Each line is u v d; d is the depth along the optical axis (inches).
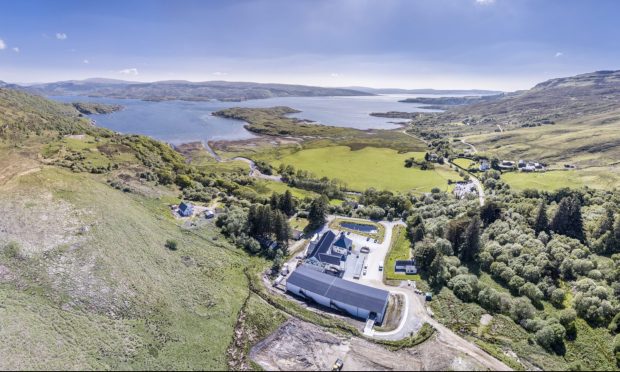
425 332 2469.2
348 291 2876.5
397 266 3388.3
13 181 3230.8
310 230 4266.7
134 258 2859.3
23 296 2252.7
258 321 2559.1
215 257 3385.8
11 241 2598.4
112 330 2171.5
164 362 2038.6
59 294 2329.0
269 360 2212.1
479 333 2471.7
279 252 3563.0
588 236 3476.9
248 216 4001.0
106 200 3538.4
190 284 2827.3
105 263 2662.4
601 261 3100.4
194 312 2519.7
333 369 2123.5
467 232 3479.3
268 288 3073.3
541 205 3742.6
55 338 2000.5
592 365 2213.3
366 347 2335.1
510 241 3543.3
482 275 3218.5
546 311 2694.4
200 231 3853.3
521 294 2891.2
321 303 2896.2
